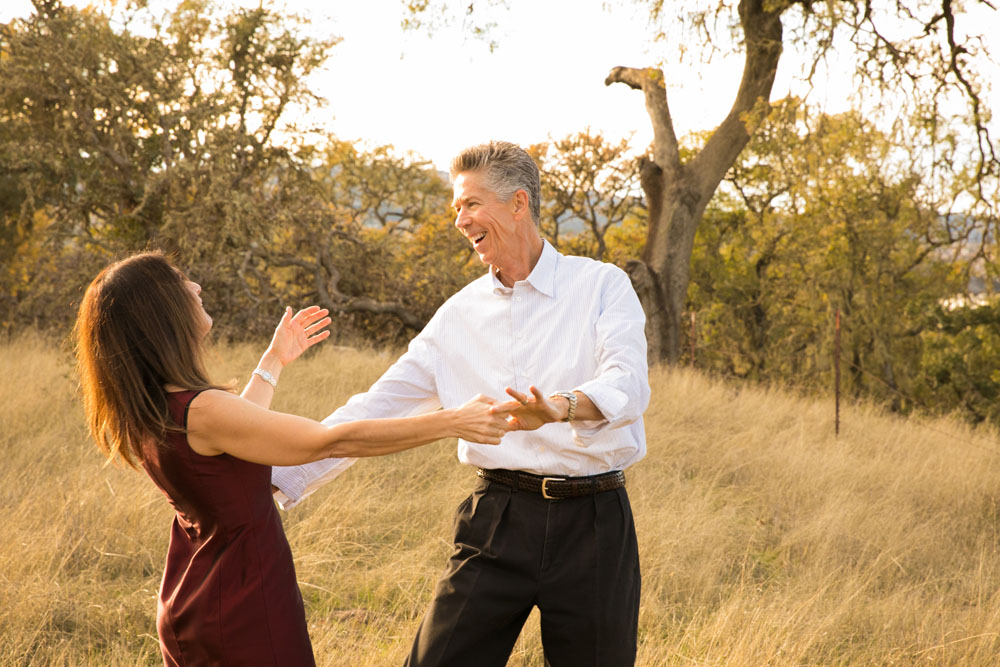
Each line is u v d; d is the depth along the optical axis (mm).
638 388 1768
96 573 3727
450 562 1984
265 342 11844
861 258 14992
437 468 5652
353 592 3779
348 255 15086
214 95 14320
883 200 15195
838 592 3961
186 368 1550
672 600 3859
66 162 14000
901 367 13820
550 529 1873
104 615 3330
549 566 1875
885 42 12898
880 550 4543
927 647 3328
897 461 6602
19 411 6297
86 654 3074
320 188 15461
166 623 1604
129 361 1505
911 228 15055
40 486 4547
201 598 1550
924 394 13523
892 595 3957
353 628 3340
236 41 14008
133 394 1510
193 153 14125
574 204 21484
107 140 14133
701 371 11852
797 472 6023
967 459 6773
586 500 1893
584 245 21875
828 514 4930
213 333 11320
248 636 1545
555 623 1887
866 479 6047
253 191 14312
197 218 13031
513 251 1975
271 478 1803
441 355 2080
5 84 13211
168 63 13977
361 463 5543
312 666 1646
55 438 5648
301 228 14672
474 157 1949
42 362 8477
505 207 1946
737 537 4781
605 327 1874
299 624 1621
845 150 14805
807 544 4605
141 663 3016
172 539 1668
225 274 12625
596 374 1932
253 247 13633
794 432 7668
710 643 3268
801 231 17109
